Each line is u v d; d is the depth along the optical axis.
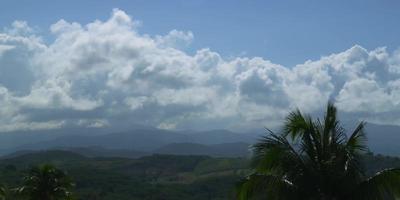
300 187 22.23
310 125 22.95
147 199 138.00
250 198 22.44
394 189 21.55
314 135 22.95
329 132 23.02
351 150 22.44
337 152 22.45
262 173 22.50
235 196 22.86
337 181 22.08
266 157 22.30
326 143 22.86
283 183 22.16
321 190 22.31
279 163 22.44
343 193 22.23
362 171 22.42
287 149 22.52
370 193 21.80
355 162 22.34
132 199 135.12
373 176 21.92
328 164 22.05
